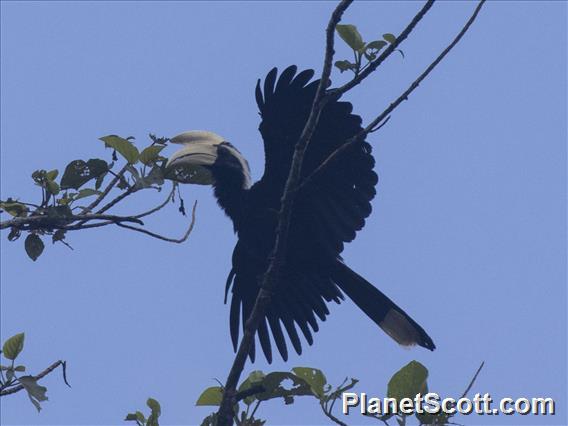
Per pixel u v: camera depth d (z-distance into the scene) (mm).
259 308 10422
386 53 9305
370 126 9797
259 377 10367
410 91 9555
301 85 12406
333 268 13273
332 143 12445
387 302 13242
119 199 9828
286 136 12703
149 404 9969
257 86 12688
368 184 12398
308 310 13703
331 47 9141
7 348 8945
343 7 8859
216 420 9969
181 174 9953
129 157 9812
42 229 9789
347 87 9406
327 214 12727
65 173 9703
